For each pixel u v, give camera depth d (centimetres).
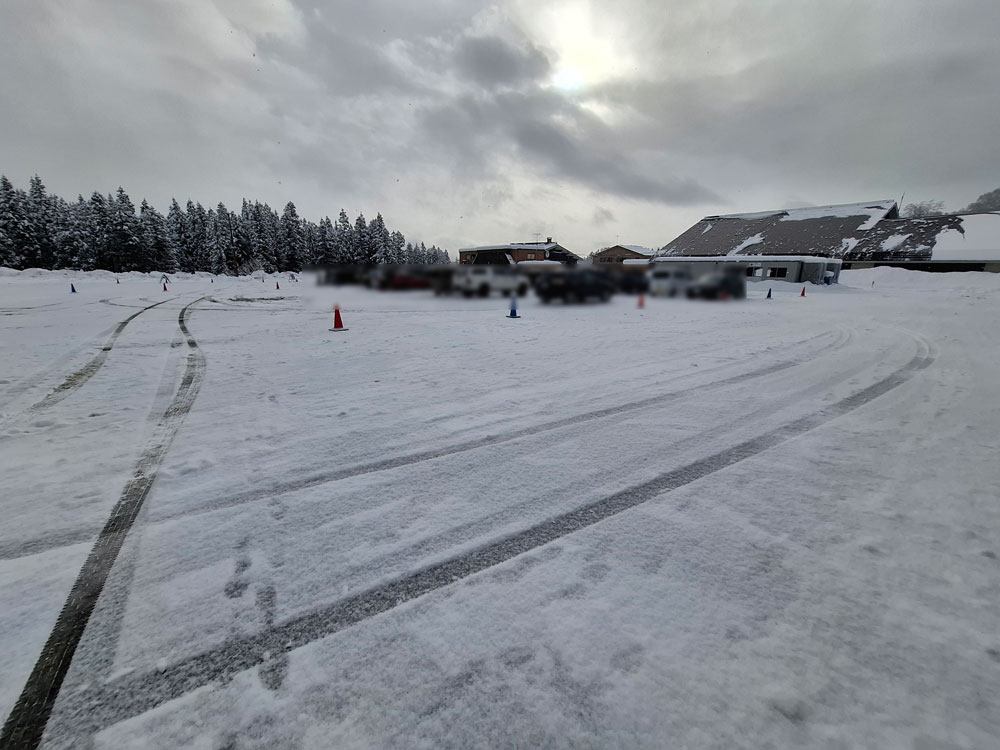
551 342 793
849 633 154
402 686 138
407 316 1207
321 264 6075
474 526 225
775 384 506
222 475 281
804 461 300
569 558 199
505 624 162
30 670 144
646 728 124
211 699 135
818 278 2956
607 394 466
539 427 368
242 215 5794
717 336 869
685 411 410
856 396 457
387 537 216
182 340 787
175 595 178
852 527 221
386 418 389
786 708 129
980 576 184
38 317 1102
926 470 285
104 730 126
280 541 213
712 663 144
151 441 335
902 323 1069
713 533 217
